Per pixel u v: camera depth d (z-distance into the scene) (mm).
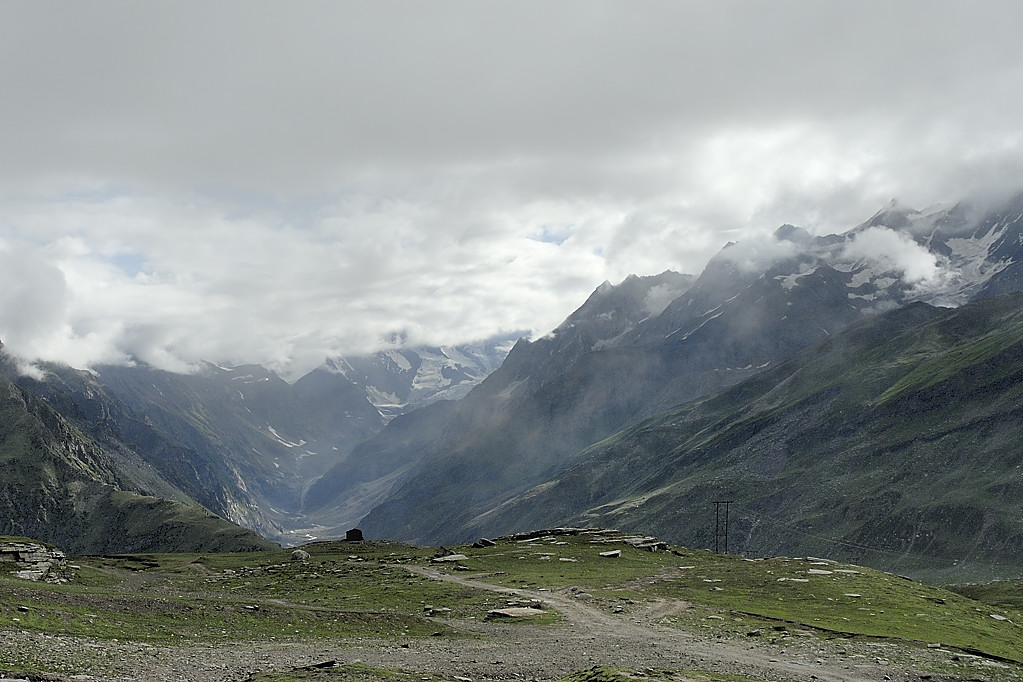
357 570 124438
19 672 45250
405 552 157500
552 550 144125
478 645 68562
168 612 69062
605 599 94188
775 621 81312
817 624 80250
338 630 72938
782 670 60781
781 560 126562
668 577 112312
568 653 65125
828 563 120500
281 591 107688
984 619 89625
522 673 57531
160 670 51312
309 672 51875
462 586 104938
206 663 55000
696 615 84688
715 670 59969
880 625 80875
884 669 63188
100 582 104562
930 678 61438
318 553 162125
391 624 77250
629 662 61719
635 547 149125
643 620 82188
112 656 53062
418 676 52500
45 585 72750
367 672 52062
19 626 55625
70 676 46375
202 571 145375
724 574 112438
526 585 106000
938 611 89438
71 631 57812
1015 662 69750
